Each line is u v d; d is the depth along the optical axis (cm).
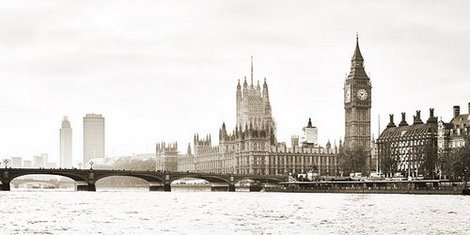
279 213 19312
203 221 16825
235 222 16512
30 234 14025
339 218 17338
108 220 17175
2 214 19025
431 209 19875
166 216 18500
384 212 19062
